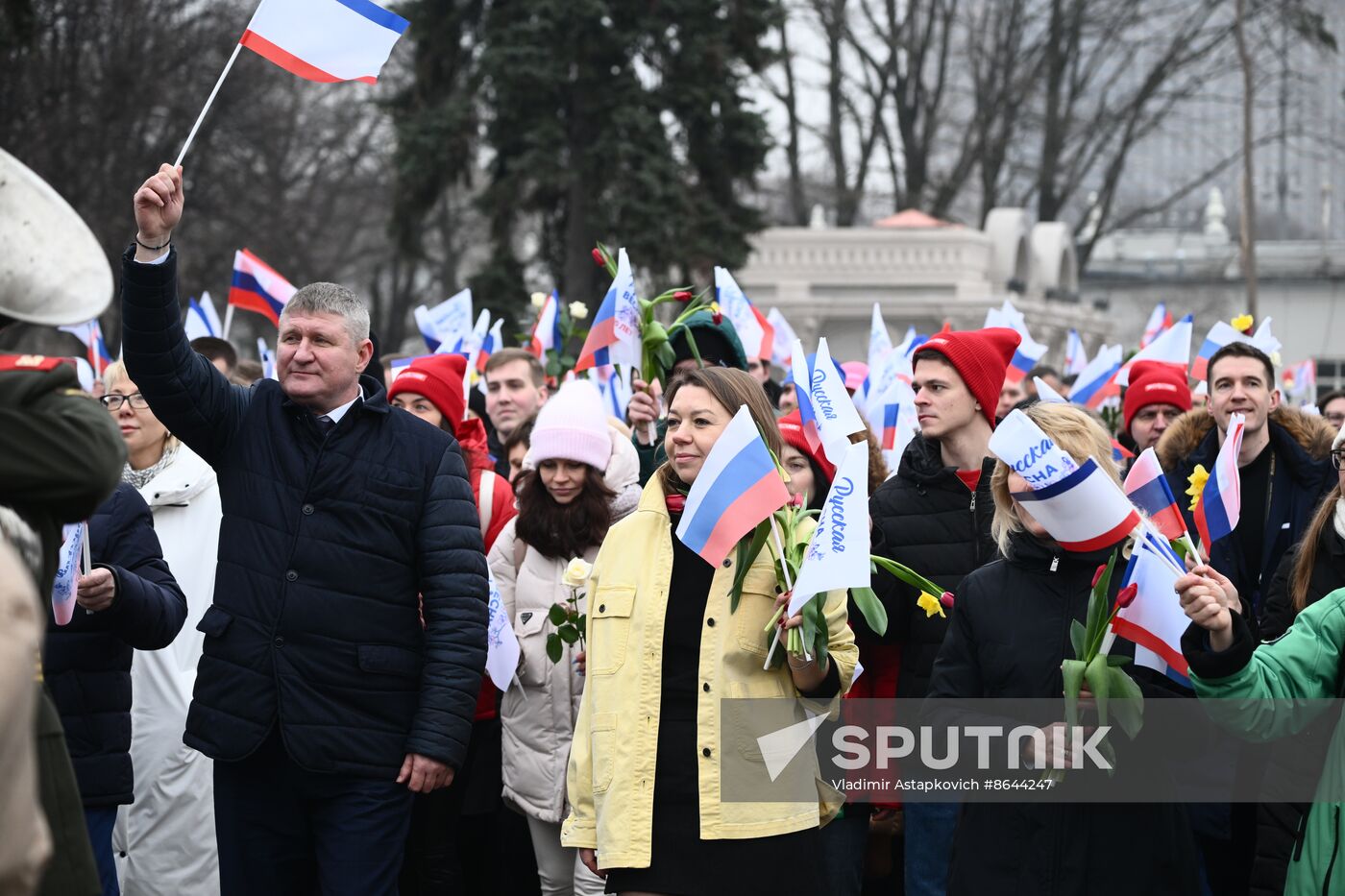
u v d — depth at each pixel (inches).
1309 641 147.6
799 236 1116.5
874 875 217.0
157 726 222.4
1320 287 1620.3
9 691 86.2
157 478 226.7
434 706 177.3
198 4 1075.9
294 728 174.1
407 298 1454.2
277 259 1138.7
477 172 1049.5
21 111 938.1
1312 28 1359.5
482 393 329.1
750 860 158.1
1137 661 151.5
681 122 953.5
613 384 336.2
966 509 201.2
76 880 110.6
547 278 987.9
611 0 927.0
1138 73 1724.9
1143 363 299.9
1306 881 144.9
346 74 189.3
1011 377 355.6
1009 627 158.6
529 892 230.5
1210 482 176.9
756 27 971.3
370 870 175.5
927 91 1379.2
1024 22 1386.6
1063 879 150.9
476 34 965.8
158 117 1058.7
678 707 161.6
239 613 177.0
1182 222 2032.5
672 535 167.5
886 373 323.0
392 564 180.1
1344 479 173.3
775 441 167.8
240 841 178.9
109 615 180.5
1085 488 148.1
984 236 1150.3
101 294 104.4
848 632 163.2
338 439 180.7
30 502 109.7
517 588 219.6
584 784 165.8
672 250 903.1
